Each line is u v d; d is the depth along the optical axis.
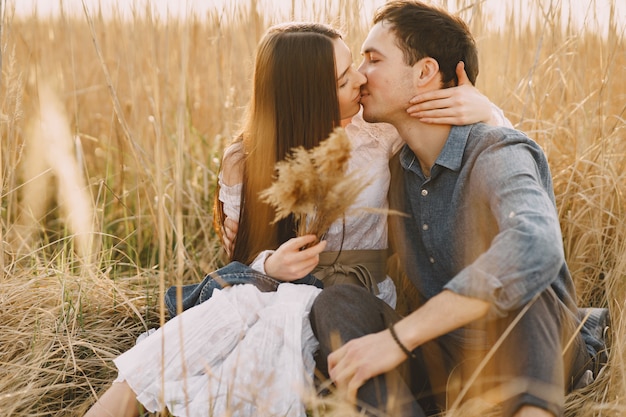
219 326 1.54
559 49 2.52
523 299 1.34
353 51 2.57
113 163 3.11
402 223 1.82
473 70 1.80
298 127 1.73
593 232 2.23
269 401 1.40
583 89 2.60
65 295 2.05
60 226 2.72
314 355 1.55
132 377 1.50
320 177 1.36
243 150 1.87
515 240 1.34
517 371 1.38
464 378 1.53
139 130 2.92
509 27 2.65
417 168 1.75
